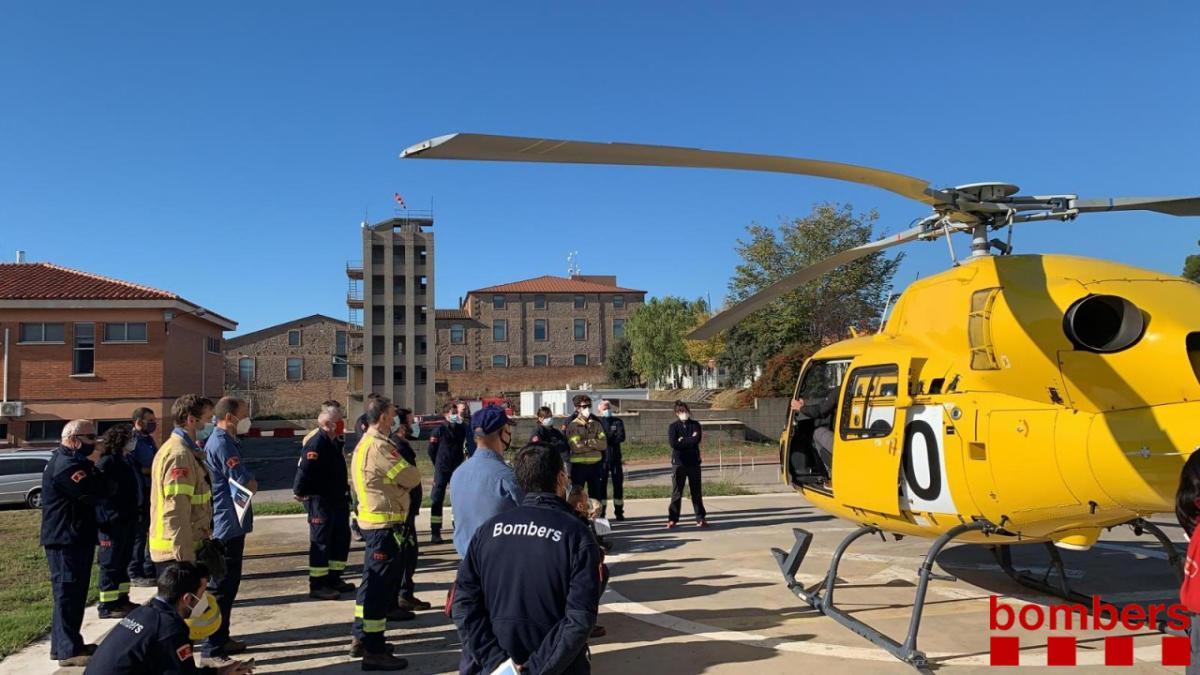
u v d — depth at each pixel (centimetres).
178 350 2873
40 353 2625
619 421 1176
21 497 1698
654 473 1966
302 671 543
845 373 644
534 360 6706
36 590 789
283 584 812
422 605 693
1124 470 451
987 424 508
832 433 716
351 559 939
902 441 566
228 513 586
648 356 5747
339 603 731
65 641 562
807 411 761
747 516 1201
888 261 2981
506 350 6688
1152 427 445
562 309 6800
